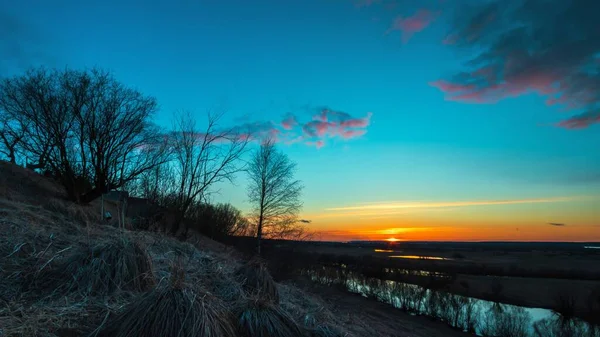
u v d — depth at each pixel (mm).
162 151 23391
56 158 20188
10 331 3838
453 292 32562
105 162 20797
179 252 8695
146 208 21031
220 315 4801
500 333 20266
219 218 32656
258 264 7539
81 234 7844
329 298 19828
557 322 22812
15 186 16672
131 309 4406
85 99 20062
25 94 19078
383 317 19422
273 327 5344
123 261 5578
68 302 4844
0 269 5418
